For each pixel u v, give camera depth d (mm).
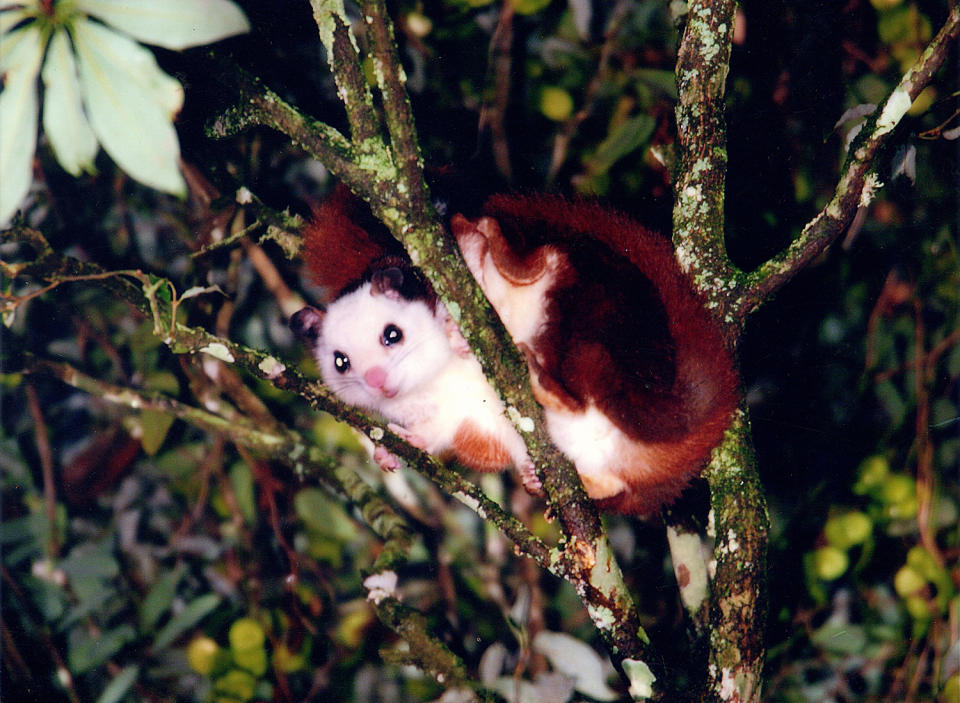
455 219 2170
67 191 2469
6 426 2445
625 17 2459
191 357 2426
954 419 2426
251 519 2463
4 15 1974
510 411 2076
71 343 2477
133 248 2484
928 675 2396
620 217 2184
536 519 2469
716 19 2170
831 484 2445
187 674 2404
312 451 2393
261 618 2439
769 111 2459
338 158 2072
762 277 2160
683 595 2246
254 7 2395
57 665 2381
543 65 2484
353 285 2266
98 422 2479
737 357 2160
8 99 1970
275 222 2316
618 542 2467
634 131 2377
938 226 2441
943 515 2439
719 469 2139
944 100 2338
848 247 2445
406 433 2230
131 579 2430
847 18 2447
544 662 2396
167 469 2463
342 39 2064
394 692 2422
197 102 2197
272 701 2408
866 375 2443
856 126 2326
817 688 2408
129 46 1972
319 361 2275
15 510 2434
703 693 2090
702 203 2172
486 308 2064
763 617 2094
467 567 2461
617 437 2158
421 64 2492
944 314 2443
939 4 2439
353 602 2453
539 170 2488
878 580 2438
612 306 2154
